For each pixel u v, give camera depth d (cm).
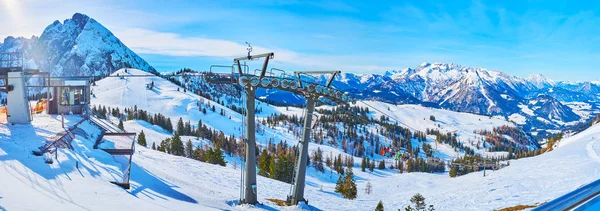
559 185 4866
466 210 4141
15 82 3653
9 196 1581
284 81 2766
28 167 2147
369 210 4231
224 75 2631
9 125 3478
